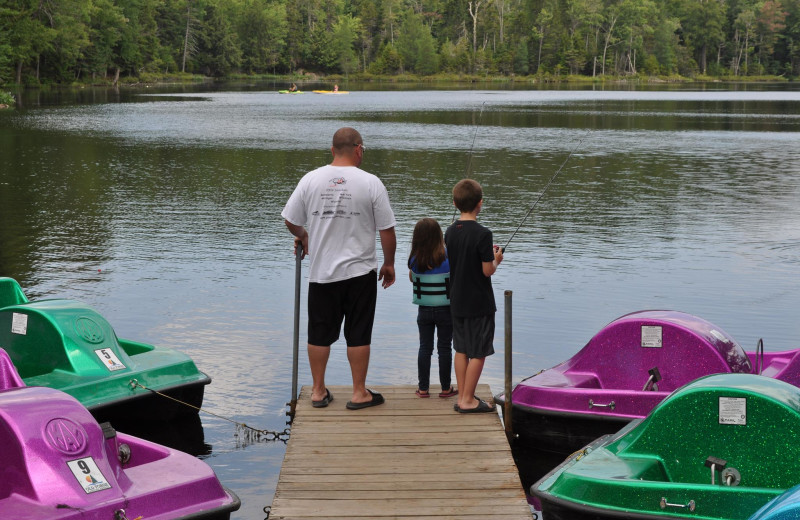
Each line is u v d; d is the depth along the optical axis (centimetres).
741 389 484
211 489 476
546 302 1038
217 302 1032
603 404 620
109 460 461
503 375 784
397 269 1222
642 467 491
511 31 17488
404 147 3158
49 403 464
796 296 1072
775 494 443
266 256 1309
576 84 15650
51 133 3775
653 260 1288
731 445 486
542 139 3588
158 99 7638
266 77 16462
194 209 1773
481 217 1672
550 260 1287
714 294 1080
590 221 1641
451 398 672
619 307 1017
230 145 3231
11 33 9319
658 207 1812
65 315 667
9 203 1850
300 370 797
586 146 3259
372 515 483
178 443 643
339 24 17450
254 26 16388
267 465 607
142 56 12838
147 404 665
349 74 17150
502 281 1149
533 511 557
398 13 18425
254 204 1841
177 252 1338
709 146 3303
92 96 8144
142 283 1128
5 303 760
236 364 811
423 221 659
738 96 10125
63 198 1927
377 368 812
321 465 548
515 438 655
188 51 14888
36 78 10506
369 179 617
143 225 1585
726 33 19875
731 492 450
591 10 17488
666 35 18325
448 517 481
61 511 427
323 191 615
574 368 682
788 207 1814
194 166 2539
